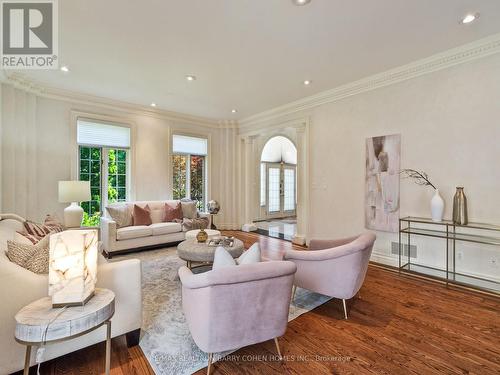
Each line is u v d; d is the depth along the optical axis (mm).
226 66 3543
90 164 4984
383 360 1798
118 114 5215
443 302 2656
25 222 2877
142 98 4930
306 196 4988
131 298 1914
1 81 3691
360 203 4160
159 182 5766
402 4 2289
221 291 1515
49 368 1692
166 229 4746
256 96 4820
